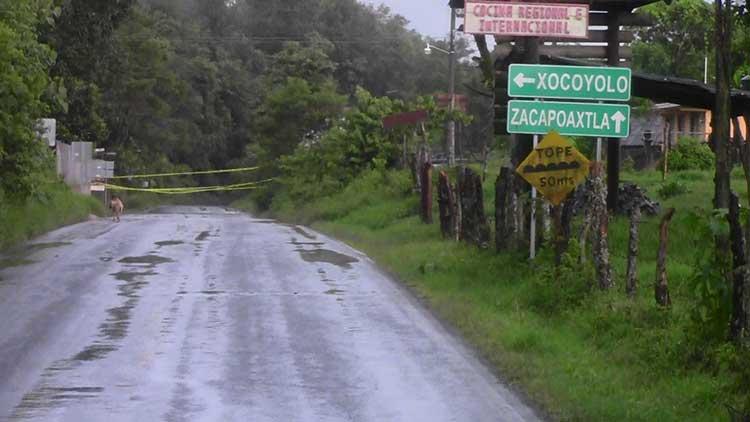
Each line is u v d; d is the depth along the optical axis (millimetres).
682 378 12367
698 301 14180
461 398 12125
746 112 23406
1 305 18891
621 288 17266
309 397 12109
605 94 19672
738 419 9844
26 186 32438
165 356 14359
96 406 11555
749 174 11484
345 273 24453
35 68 29172
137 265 25641
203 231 39156
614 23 26953
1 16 27859
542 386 12430
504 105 22828
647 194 29938
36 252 29000
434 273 22578
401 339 15844
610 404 11336
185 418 11078
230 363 13953
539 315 17125
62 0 42156
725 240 12875
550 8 21500
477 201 25484
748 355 11445
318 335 16109
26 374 13211
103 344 15219
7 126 29438
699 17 34938
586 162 18922
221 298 19953
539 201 21188
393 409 11586
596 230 17547
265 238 35688
